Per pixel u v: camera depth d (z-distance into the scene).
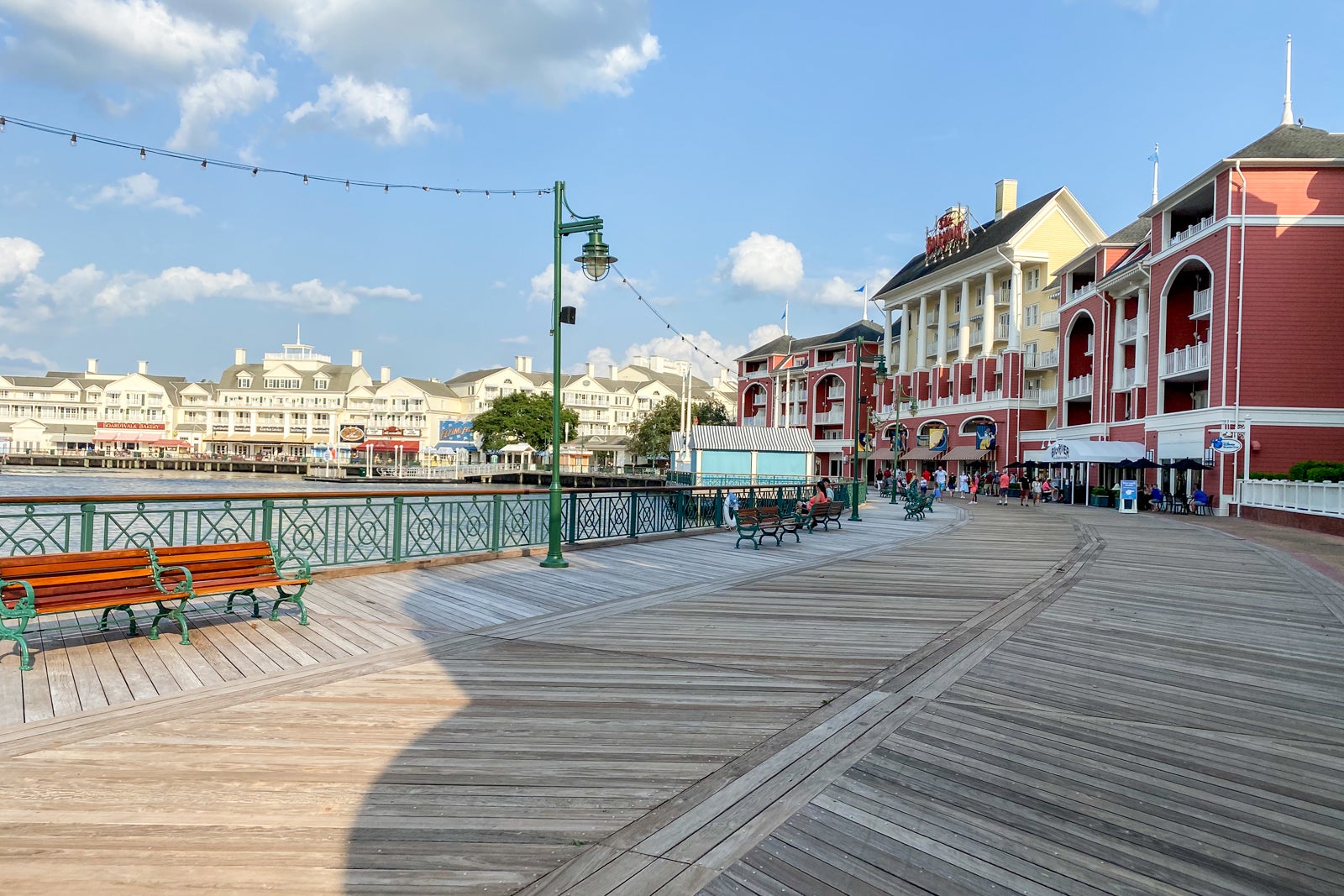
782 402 83.25
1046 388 50.91
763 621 8.67
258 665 6.45
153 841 3.58
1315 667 7.28
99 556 6.64
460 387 113.62
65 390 108.94
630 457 94.56
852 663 6.95
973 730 5.33
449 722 5.22
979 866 3.56
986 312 54.50
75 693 5.62
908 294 65.19
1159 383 34.22
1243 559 15.40
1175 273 33.22
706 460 40.69
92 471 86.31
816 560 14.09
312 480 77.44
